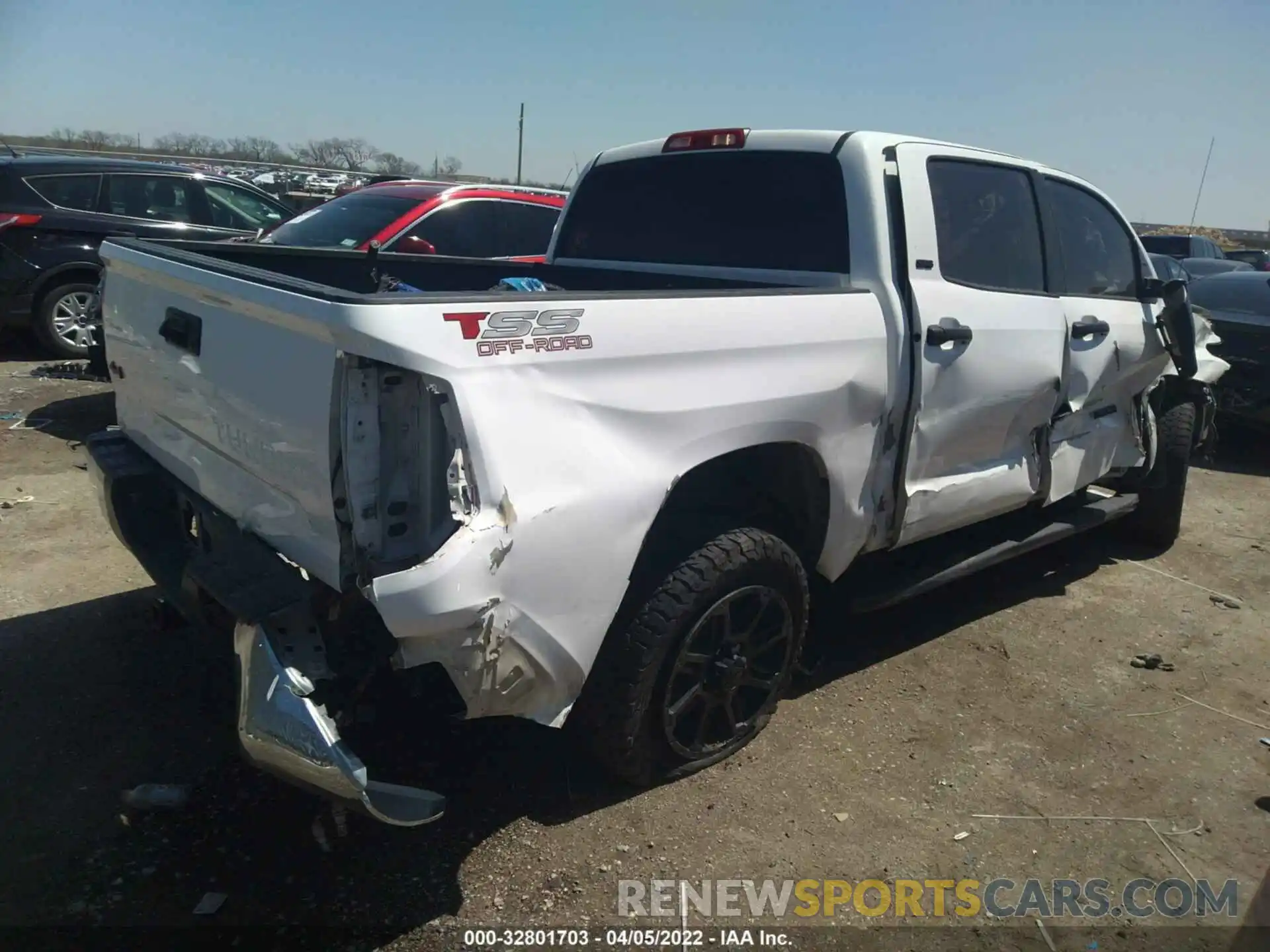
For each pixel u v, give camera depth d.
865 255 3.49
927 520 3.75
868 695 3.89
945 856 2.97
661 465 2.73
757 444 3.03
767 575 3.16
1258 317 8.00
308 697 2.29
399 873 2.76
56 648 3.89
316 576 2.48
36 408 7.56
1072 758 3.53
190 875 2.70
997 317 3.83
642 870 2.83
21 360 9.30
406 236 7.54
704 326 2.83
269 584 2.51
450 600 2.26
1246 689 4.13
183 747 3.28
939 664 4.20
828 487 3.33
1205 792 3.37
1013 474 4.16
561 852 2.88
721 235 4.06
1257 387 7.91
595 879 2.78
